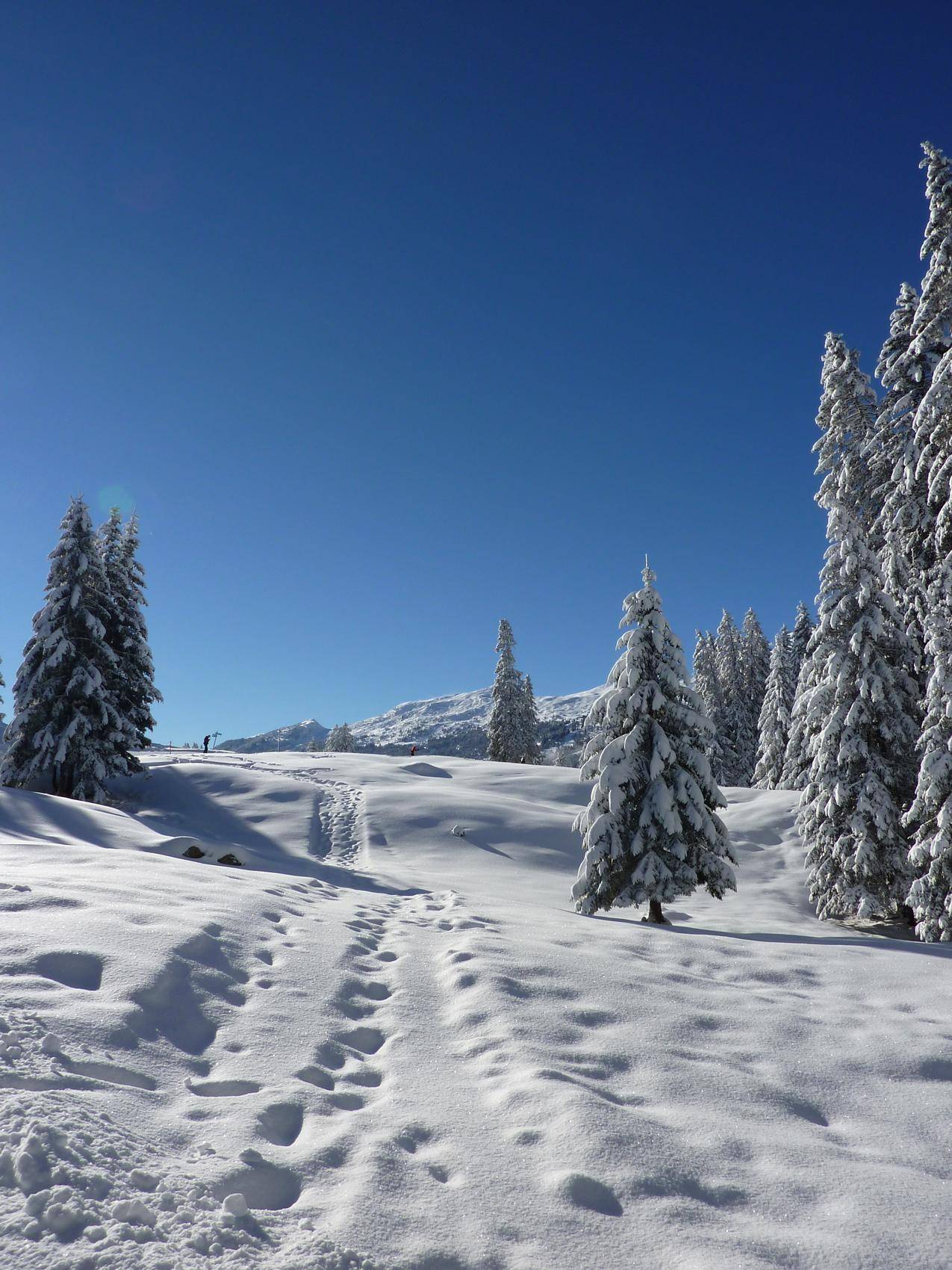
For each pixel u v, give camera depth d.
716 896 15.95
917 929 15.70
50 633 29.69
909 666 19.45
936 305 22.16
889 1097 4.98
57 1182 3.06
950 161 21.55
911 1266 3.15
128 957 5.54
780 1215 3.48
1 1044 4.00
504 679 58.53
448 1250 3.05
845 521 19.86
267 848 26.27
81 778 28.81
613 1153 3.83
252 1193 3.32
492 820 30.22
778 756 43.25
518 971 6.97
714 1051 5.56
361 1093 4.45
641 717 16.92
